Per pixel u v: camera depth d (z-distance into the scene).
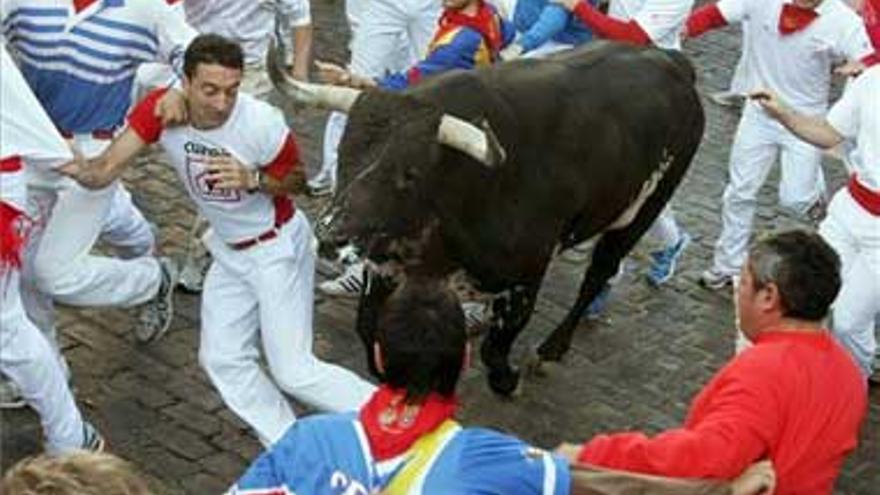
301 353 7.10
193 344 8.76
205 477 7.54
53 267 7.29
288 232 7.12
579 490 4.55
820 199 10.88
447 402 4.37
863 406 5.11
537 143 7.59
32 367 6.85
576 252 10.44
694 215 11.27
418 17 10.42
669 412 8.63
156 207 10.43
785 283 5.00
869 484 8.11
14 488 3.33
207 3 9.46
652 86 8.43
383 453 4.33
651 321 9.66
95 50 7.63
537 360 8.73
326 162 10.70
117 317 8.90
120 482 3.35
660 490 4.61
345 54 13.56
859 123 7.99
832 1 9.54
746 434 4.76
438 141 6.91
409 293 4.40
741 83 9.97
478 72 7.60
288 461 4.40
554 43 9.76
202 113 6.77
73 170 6.84
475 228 7.33
